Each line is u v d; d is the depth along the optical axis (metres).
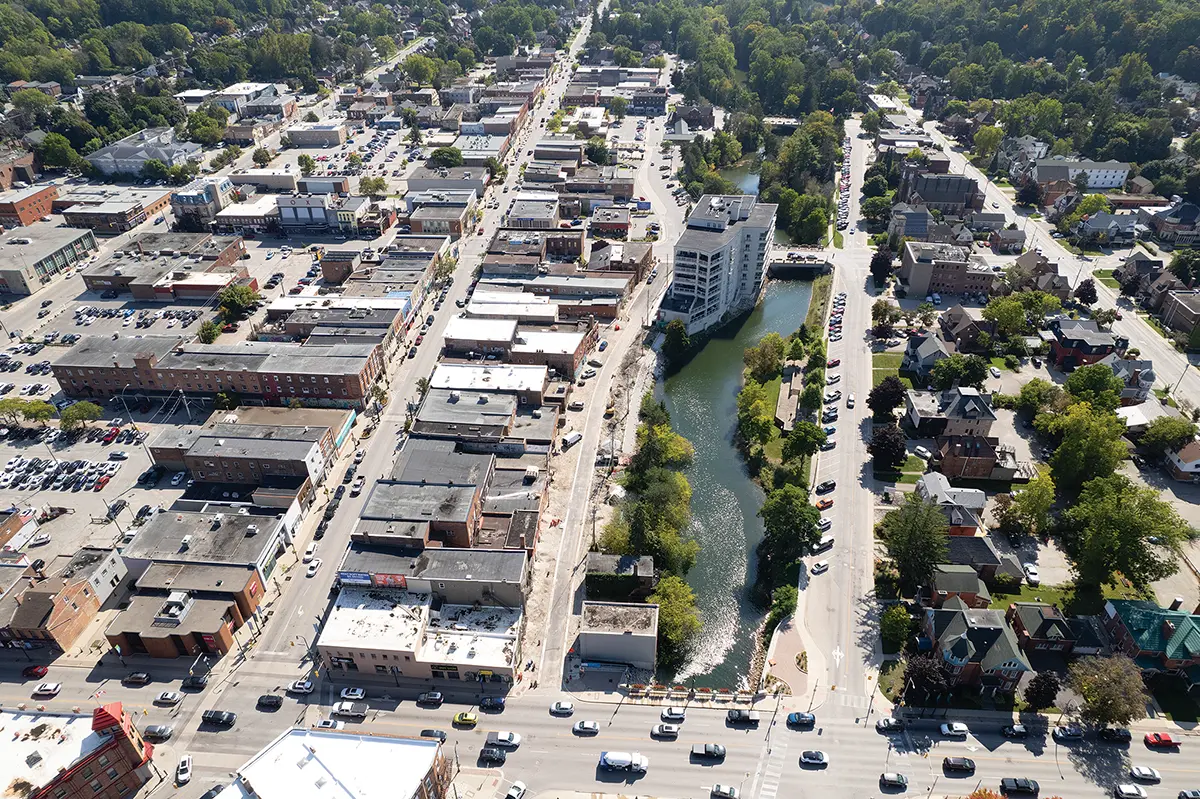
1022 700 156.62
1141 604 168.00
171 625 168.00
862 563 190.50
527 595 183.50
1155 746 147.50
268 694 161.88
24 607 169.00
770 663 166.12
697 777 144.88
